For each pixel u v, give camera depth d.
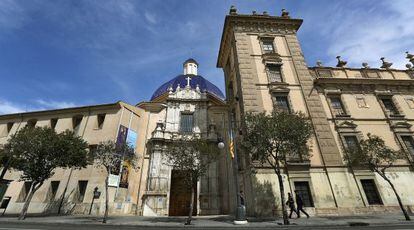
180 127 32.28
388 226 12.16
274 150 17.20
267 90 25.00
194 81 43.12
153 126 32.12
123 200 25.80
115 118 29.70
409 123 25.62
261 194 19.61
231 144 19.45
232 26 29.72
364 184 21.47
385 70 29.27
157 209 25.66
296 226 12.83
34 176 19.22
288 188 20.06
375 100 26.70
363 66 29.58
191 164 17.69
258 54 27.52
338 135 23.73
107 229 13.35
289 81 25.91
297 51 28.02
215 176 28.16
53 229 12.50
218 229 12.84
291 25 30.09
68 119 32.53
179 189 27.94
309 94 25.00
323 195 20.09
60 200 25.69
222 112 33.31
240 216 15.38
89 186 25.50
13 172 29.50
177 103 33.81
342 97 26.31
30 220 16.94
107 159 19.62
